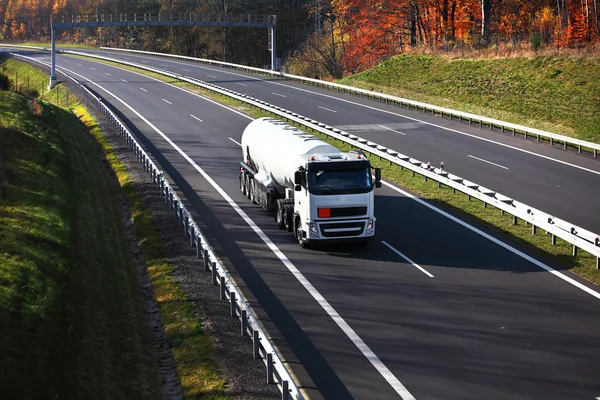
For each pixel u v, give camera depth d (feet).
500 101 149.79
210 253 56.29
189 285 56.03
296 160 67.41
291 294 53.98
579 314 48.91
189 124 140.87
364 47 270.67
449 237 69.21
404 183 93.56
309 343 44.86
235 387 38.73
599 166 99.25
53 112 143.13
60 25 223.92
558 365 40.88
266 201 76.74
